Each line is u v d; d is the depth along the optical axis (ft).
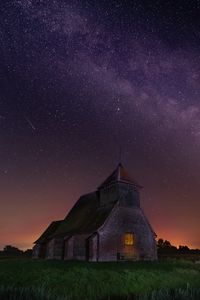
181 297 29.48
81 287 53.62
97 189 118.93
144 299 31.78
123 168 117.19
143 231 109.40
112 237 100.63
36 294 31.14
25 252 200.03
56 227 136.77
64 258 107.65
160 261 100.42
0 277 62.49
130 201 110.52
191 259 112.47
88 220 112.57
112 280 60.29
